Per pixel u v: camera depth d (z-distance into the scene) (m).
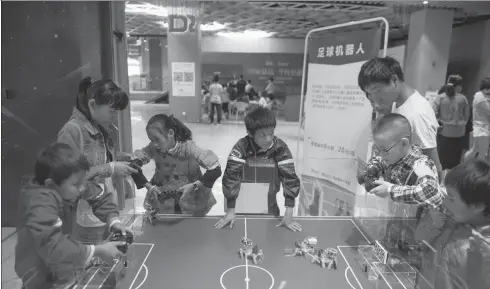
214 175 1.73
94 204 1.30
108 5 2.93
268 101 9.89
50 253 1.00
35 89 2.07
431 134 1.53
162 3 6.80
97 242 1.17
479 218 1.15
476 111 3.99
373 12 7.90
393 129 1.26
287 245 1.42
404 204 1.25
